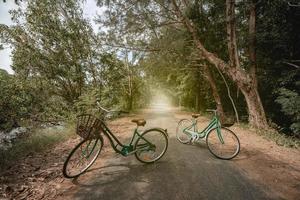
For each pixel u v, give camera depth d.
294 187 4.23
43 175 4.60
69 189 4.04
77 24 15.77
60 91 16.39
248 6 12.18
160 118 16.92
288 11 12.26
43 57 15.23
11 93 12.73
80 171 4.69
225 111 21.33
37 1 15.02
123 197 3.77
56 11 15.51
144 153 5.48
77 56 16.11
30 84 14.54
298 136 10.84
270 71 13.72
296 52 13.01
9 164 5.26
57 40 15.40
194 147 6.98
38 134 8.97
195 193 3.91
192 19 16.41
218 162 5.54
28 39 15.57
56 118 13.66
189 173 4.79
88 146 4.76
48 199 3.70
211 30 16.36
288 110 10.24
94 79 16.69
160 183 4.29
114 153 6.25
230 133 6.02
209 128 6.48
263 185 4.28
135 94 29.61
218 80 19.86
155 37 15.86
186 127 7.53
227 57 17.45
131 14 13.75
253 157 6.04
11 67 15.38
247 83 11.51
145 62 18.91
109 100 14.38
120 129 10.70
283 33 12.35
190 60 17.36
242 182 4.39
